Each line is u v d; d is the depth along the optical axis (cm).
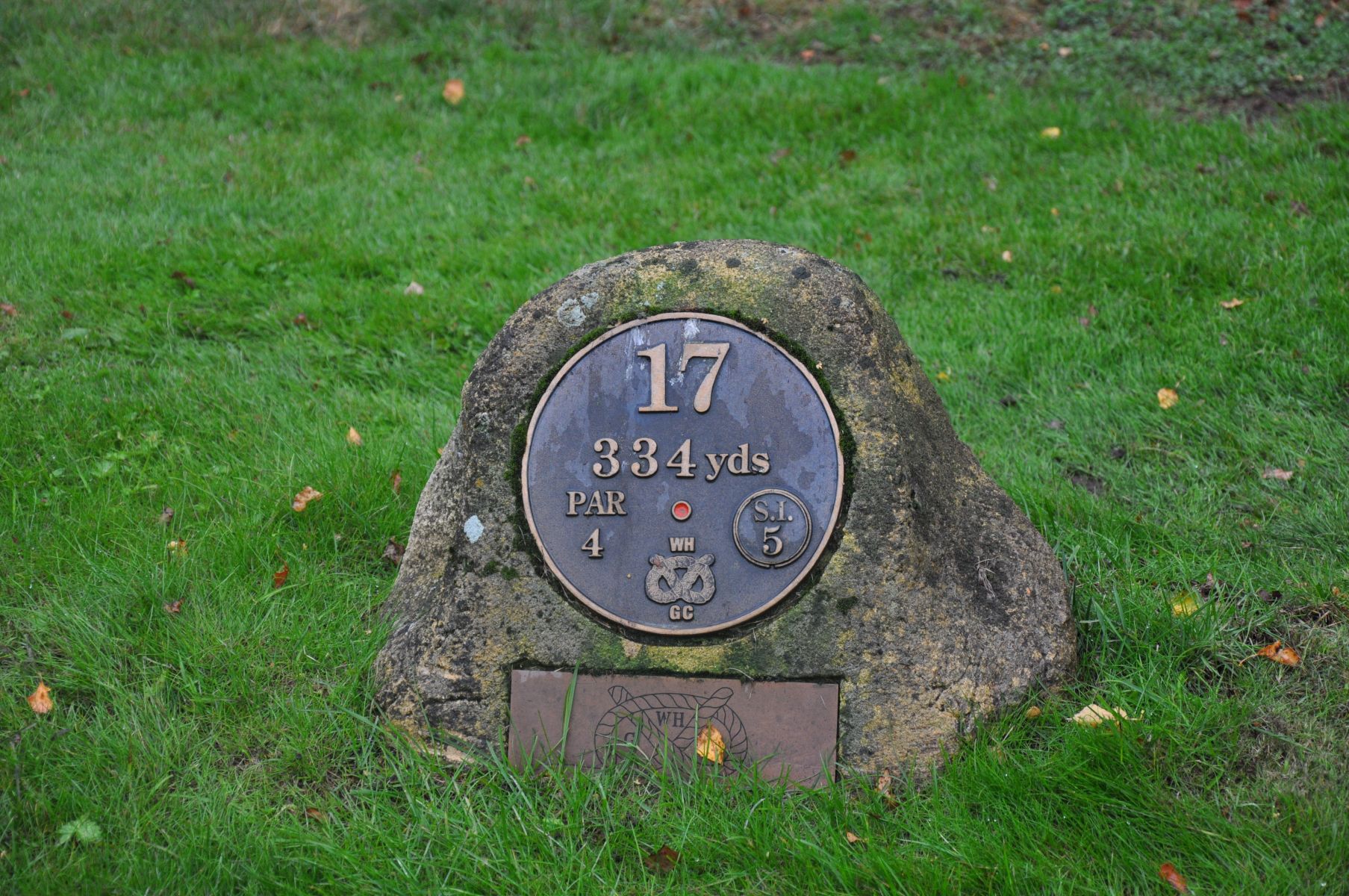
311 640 328
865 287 311
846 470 291
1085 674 315
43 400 446
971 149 660
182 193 648
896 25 853
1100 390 461
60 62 805
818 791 280
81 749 290
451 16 887
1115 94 720
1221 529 376
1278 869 250
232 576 354
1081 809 272
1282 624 328
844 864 257
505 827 270
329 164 697
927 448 307
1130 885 254
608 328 300
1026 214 597
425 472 407
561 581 292
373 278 572
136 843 265
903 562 288
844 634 288
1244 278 509
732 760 286
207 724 305
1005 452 427
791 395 293
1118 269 531
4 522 377
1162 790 273
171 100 775
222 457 425
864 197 628
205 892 256
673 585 290
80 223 600
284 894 255
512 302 536
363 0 893
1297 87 719
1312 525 371
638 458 295
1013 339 494
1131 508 397
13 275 536
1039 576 310
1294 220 548
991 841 262
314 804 280
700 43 866
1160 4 826
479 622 295
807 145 689
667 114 741
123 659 322
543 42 855
